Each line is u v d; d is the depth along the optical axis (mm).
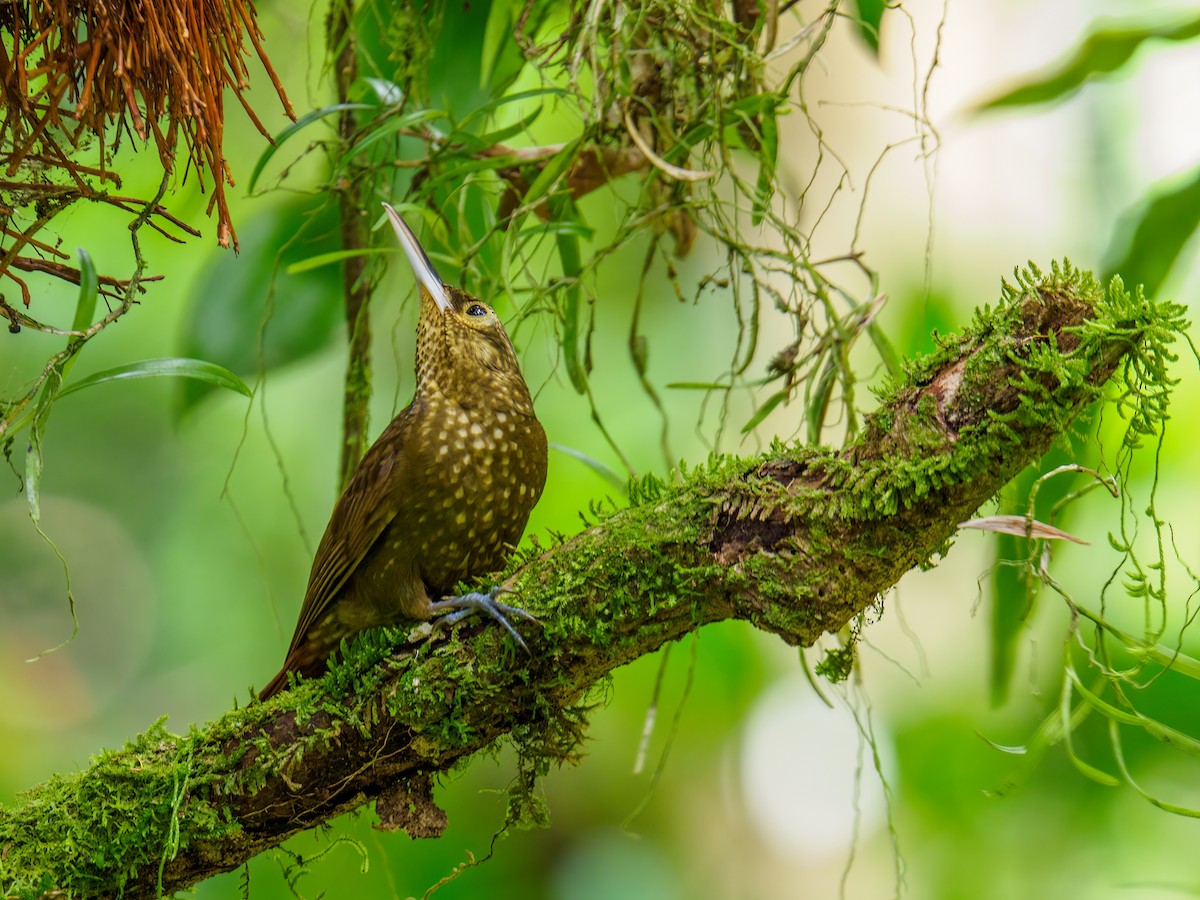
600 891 12633
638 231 7719
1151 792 11086
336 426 13766
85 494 14156
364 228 8164
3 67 5422
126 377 5844
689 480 5660
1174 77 12438
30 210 6625
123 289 5953
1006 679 7891
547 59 7238
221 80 5805
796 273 7055
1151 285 8250
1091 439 5797
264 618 13820
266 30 9883
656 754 13195
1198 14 8281
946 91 13188
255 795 5785
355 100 7773
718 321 12836
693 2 7176
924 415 5223
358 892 11430
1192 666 5441
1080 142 12883
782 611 5418
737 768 13219
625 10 6973
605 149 7855
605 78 7230
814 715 13125
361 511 7137
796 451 5516
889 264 13062
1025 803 11945
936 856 12266
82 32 6020
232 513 13852
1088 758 11148
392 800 5996
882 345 6855
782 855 13211
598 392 13062
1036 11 13133
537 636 5695
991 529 5562
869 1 8492
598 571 5590
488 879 12102
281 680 7395
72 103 6199
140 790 5676
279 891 11227
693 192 7582
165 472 14133
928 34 13188
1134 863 11484
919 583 12719
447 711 5797
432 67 8703
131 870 5660
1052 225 13359
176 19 5527
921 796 12477
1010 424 5125
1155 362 5074
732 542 5496
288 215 8477
